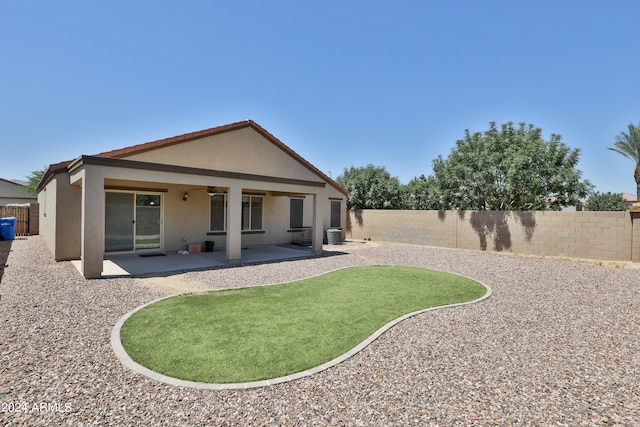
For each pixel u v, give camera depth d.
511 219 15.84
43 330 5.32
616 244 13.19
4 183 40.56
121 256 12.87
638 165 18.92
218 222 15.77
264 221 17.89
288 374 4.07
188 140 12.66
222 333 5.39
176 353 4.62
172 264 11.49
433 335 5.39
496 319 6.21
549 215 14.78
